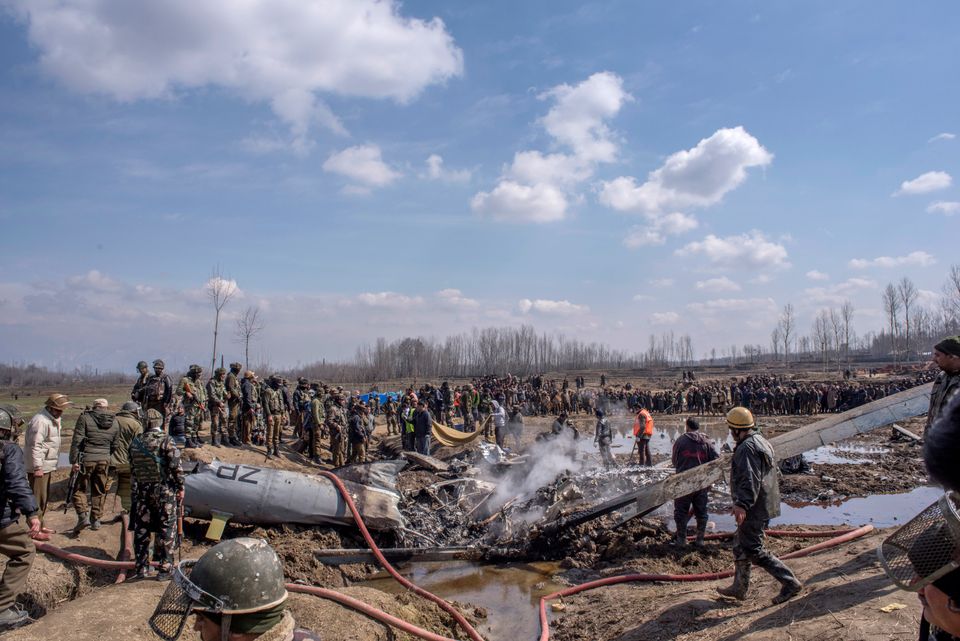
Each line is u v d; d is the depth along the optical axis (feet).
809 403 124.26
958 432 5.81
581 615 26.14
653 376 272.10
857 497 48.65
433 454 74.54
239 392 56.54
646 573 30.01
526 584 31.76
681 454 35.04
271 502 34.32
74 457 29.60
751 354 408.05
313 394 63.26
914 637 15.53
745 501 20.47
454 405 110.52
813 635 17.31
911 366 203.72
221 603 7.62
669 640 20.39
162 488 25.80
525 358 333.42
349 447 64.90
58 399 30.01
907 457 68.23
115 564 26.58
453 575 33.68
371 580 32.76
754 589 23.11
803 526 36.78
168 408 43.50
